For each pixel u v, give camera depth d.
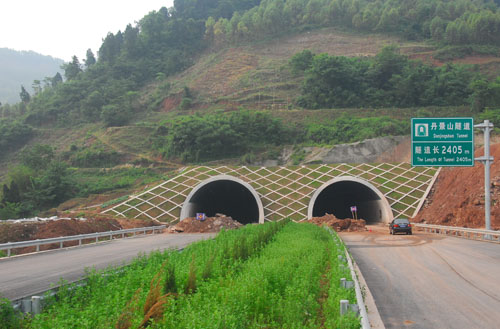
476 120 69.81
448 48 111.56
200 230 42.38
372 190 47.84
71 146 81.12
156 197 49.50
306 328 7.08
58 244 27.94
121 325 7.00
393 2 141.12
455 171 45.88
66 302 8.73
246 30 134.25
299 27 138.38
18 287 12.10
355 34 131.38
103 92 103.06
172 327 6.84
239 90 103.69
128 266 13.34
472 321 8.84
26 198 56.47
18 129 92.00
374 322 8.83
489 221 30.20
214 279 10.80
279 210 47.22
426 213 43.78
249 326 7.30
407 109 81.19
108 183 63.78
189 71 123.69
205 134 70.38
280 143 73.81
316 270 12.80
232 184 55.38
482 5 146.75
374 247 24.91
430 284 13.04
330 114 81.75
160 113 97.38
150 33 133.75
